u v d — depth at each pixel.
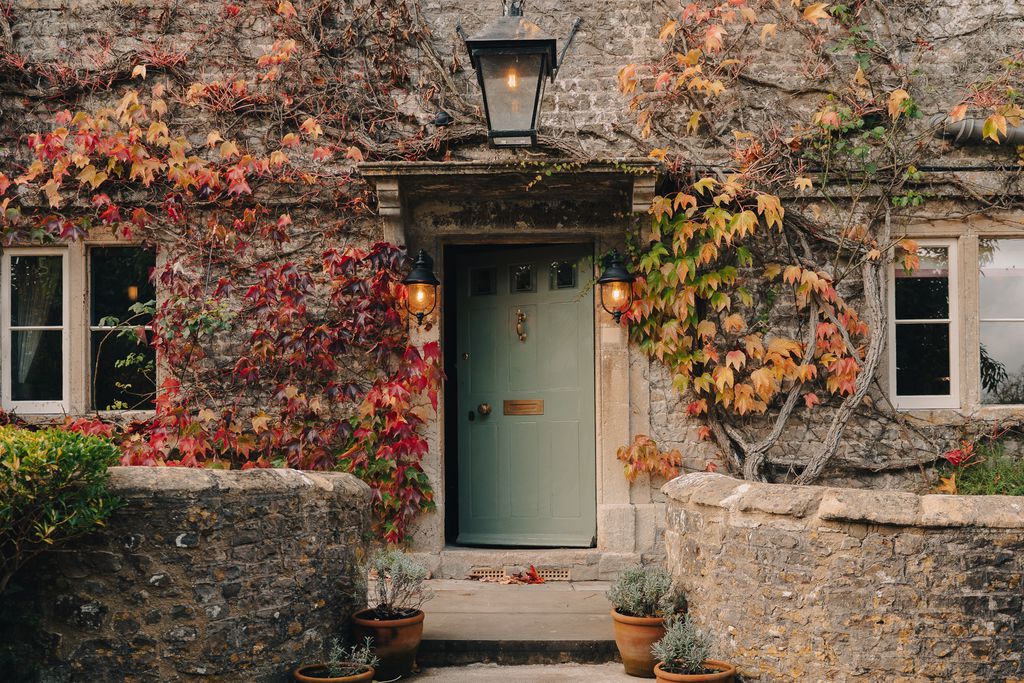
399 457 6.50
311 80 6.76
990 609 4.20
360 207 6.70
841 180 6.63
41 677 4.23
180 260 6.66
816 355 6.55
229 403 6.64
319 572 4.75
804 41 6.73
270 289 6.45
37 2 6.73
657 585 4.99
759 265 6.65
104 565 4.27
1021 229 6.63
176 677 4.25
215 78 6.77
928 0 6.71
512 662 5.05
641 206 6.27
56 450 3.88
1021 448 6.56
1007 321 6.80
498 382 7.13
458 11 6.82
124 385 6.78
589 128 6.72
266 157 6.69
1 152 6.68
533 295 7.07
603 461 6.63
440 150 6.74
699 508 4.91
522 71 5.55
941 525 4.20
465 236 6.76
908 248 6.48
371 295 6.55
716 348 6.59
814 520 4.35
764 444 6.46
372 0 6.78
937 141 6.66
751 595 4.50
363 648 4.78
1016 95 6.48
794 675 4.33
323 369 6.61
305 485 4.73
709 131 6.71
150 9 6.76
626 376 6.62
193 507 4.30
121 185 6.69
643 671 4.77
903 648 4.20
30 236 6.63
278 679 4.47
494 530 7.04
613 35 6.78
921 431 6.55
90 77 6.69
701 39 6.73
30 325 6.84
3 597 4.27
